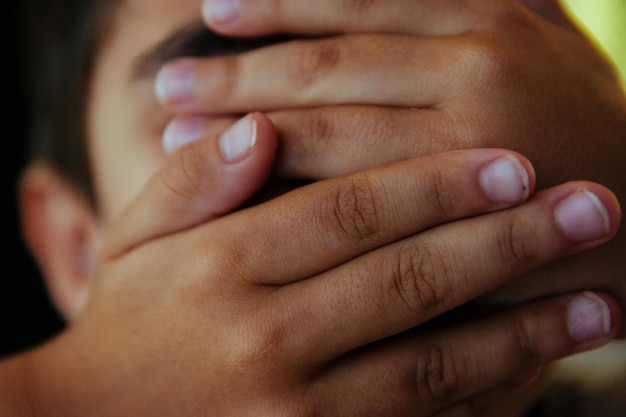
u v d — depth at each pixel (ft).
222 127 0.93
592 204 0.78
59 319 1.75
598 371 1.39
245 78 0.91
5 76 1.63
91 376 0.90
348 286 0.82
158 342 0.87
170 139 0.95
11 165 1.68
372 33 0.90
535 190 0.85
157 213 0.89
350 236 0.82
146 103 1.13
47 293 1.73
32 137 1.61
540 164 0.85
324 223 0.83
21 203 1.50
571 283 0.85
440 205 0.81
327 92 0.89
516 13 0.90
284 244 0.84
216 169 0.86
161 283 0.88
